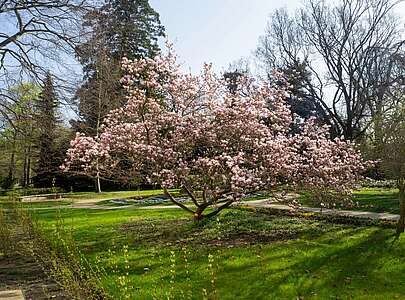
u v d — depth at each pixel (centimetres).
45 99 1450
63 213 1495
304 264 649
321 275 592
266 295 518
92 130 1597
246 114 958
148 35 2984
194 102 1055
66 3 1498
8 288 599
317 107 3170
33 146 1605
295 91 3070
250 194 986
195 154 1030
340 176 979
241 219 1098
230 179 929
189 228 1001
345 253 708
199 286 554
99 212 1498
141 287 554
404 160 827
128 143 966
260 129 960
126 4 2798
